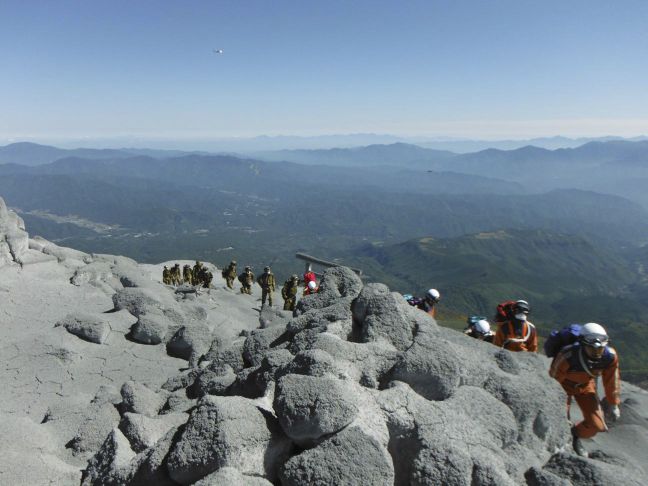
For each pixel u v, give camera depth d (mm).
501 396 5727
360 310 7352
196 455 4215
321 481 3879
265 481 4023
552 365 6680
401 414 4738
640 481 4680
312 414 4246
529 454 5219
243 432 4344
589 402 6328
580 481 4613
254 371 6969
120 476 4805
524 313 8305
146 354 13148
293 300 23000
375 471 3965
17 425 6738
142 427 6105
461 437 4621
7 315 15508
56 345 12234
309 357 5355
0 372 11234
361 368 5781
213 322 17281
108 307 17422
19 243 20672
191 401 7938
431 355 5629
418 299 11086
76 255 25234
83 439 7129
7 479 5559
